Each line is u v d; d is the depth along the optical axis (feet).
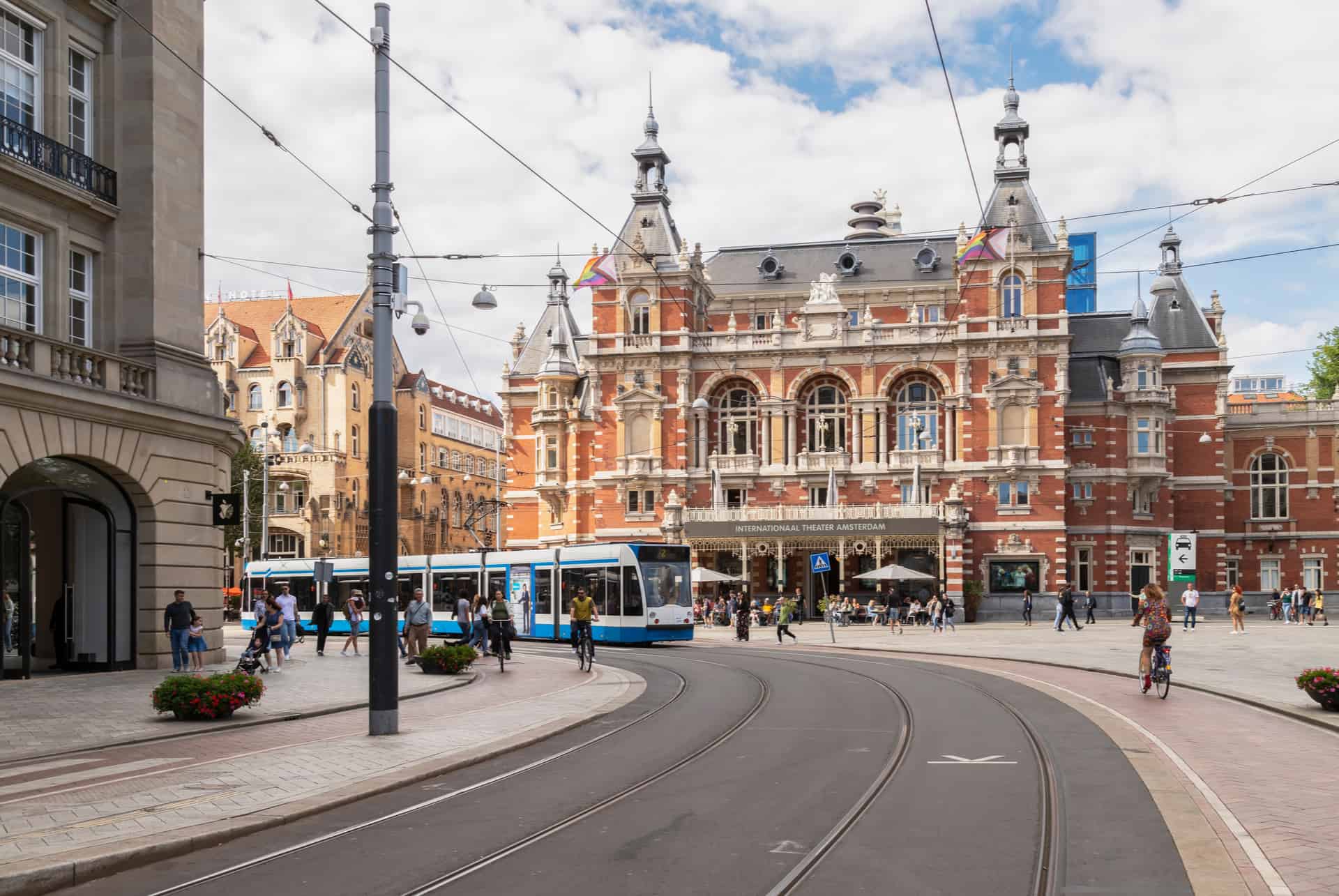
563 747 53.78
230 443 98.78
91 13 88.69
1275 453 235.40
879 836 34.63
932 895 28.45
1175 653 108.58
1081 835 34.24
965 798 40.09
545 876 30.55
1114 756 48.26
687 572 136.67
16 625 81.30
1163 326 234.99
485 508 384.47
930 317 235.20
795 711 67.41
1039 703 68.95
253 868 31.91
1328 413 232.32
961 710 66.13
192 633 84.84
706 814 38.09
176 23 93.30
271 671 92.89
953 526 205.77
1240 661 98.63
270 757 49.47
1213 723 58.75
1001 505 212.64
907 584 214.07
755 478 221.66
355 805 40.22
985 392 214.07
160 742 54.60
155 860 32.81
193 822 36.19
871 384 218.79
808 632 177.27
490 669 98.43
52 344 78.02
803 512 209.15
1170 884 28.86
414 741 53.98
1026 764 46.88
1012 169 219.41
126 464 85.40
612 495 226.17
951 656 113.19
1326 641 127.03
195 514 93.56
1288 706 63.36
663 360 225.35
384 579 56.65
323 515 284.00
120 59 90.89
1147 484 221.87
